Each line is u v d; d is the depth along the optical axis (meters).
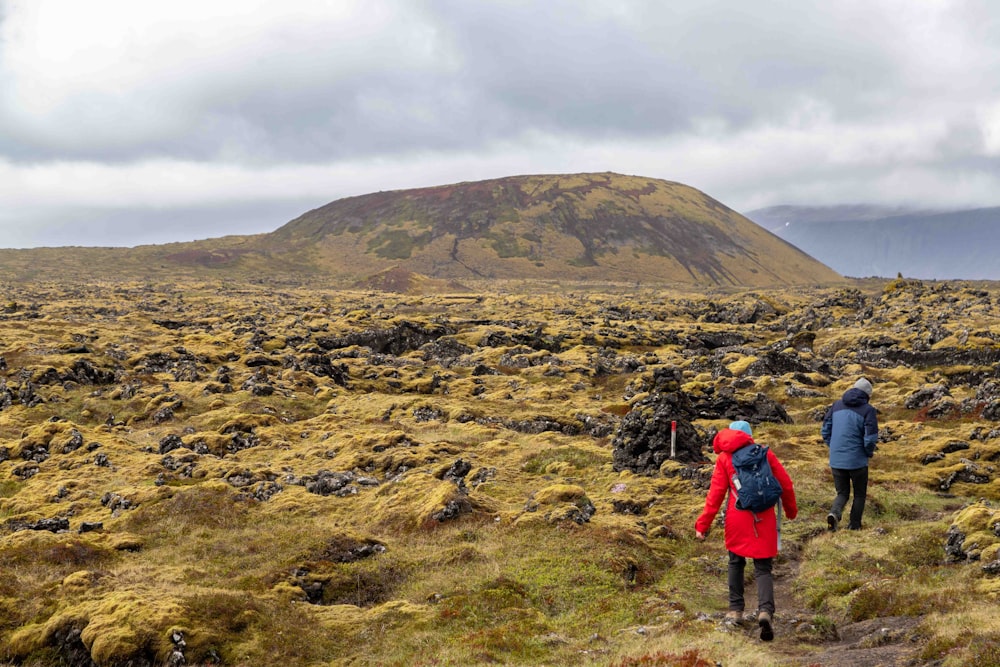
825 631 12.98
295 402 66.19
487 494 31.09
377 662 13.30
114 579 17.89
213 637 13.98
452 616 15.67
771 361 81.81
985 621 11.00
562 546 20.62
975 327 101.94
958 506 25.73
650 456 34.94
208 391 67.25
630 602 16.22
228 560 20.97
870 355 94.25
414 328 128.12
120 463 40.12
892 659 10.63
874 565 17.58
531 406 65.44
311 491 31.84
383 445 42.66
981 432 42.88
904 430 47.91
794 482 29.14
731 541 12.69
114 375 74.81
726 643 11.94
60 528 25.41
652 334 138.50
